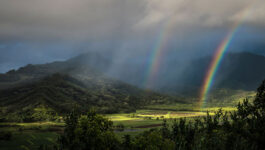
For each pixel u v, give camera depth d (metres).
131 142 72.25
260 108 57.03
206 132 66.06
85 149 62.22
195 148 56.75
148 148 63.34
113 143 66.81
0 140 134.88
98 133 63.69
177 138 69.19
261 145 45.34
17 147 124.25
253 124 52.28
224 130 59.53
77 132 64.81
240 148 45.34
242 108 60.28
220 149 49.44
